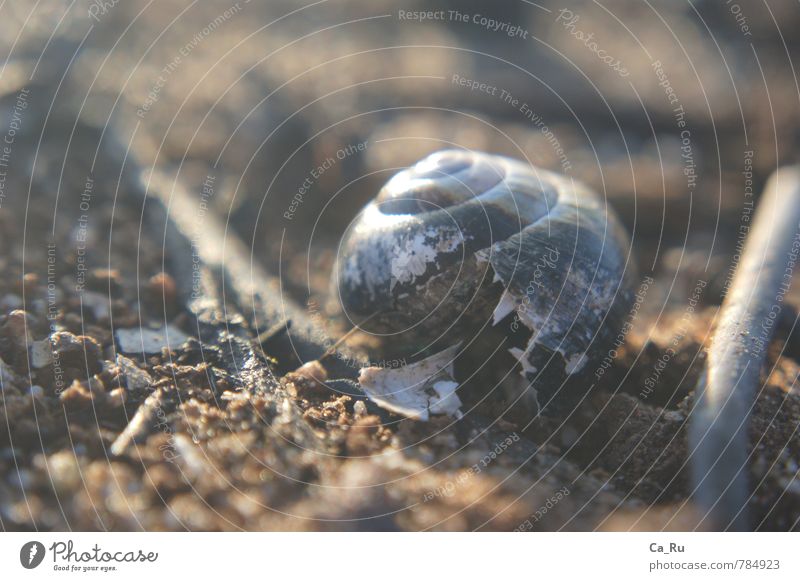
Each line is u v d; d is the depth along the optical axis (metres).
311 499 0.12
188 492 0.12
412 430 0.13
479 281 0.13
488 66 0.26
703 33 0.29
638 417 0.13
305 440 0.13
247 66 0.22
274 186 0.18
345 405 0.13
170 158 0.17
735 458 0.13
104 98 0.17
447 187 0.13
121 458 0.12
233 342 0.14
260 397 0.13
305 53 0.24
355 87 0.23
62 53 0.17
